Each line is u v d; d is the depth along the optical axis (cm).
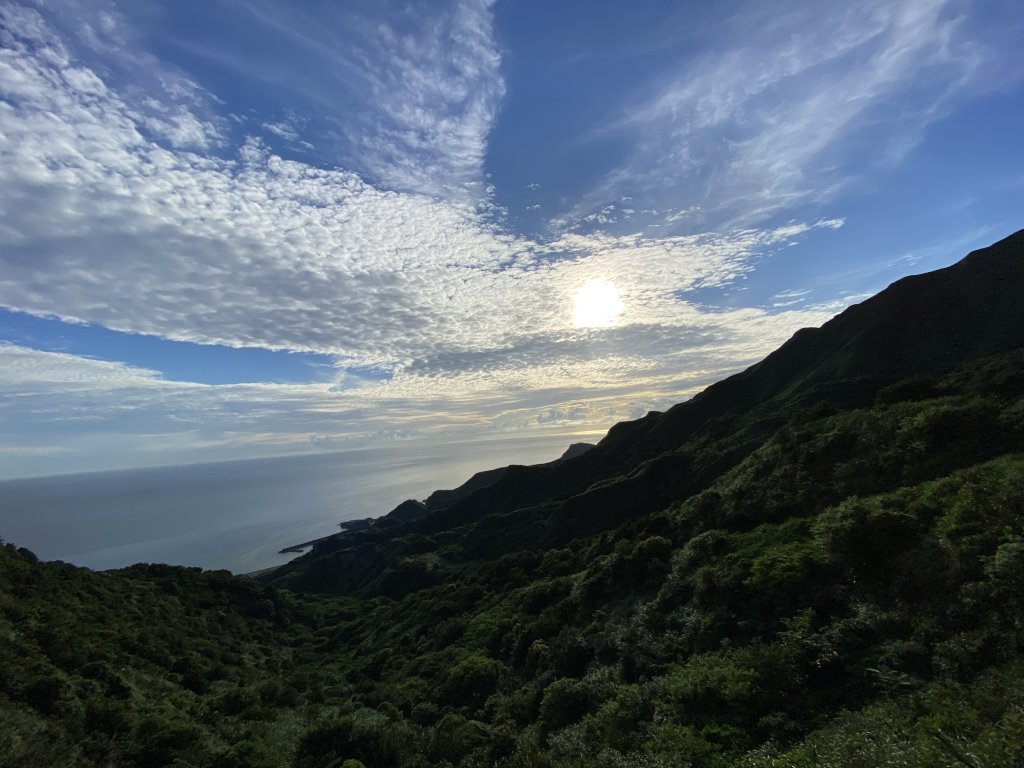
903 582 1333
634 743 1312
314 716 3175
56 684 2058
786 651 1288
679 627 1897
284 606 7281
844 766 729
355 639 6088
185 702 2841
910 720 827
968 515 1365
